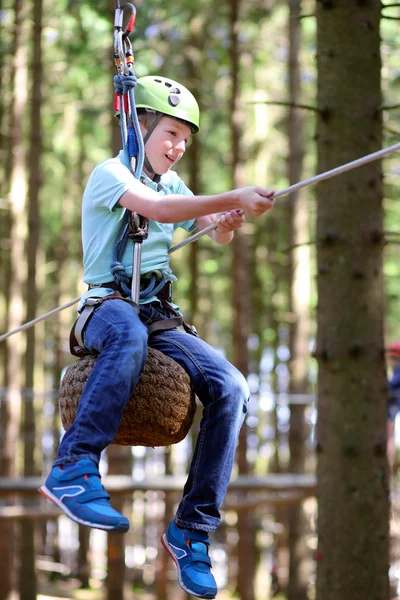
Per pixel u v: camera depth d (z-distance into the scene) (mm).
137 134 5504
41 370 32031
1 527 21516
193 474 5434
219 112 26344
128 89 5562
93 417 4945
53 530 38844
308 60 25703
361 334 8422
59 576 33094
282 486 16281
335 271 8508
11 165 21750
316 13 8797
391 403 11461
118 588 20359
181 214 5062
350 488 8359
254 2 23562
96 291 5453
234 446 5449
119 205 5297
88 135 29812
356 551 8328
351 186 8484
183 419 5395
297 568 21000
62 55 25688
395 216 25000
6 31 23344
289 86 21969
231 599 28844
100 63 22594
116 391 4984
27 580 22406
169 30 24203
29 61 26203
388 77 21109
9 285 21797
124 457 21000
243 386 5488
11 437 21266
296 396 20844
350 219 8484
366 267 8469
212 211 5043
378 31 8680
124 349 5062
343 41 8570
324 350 8516
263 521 34406
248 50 22875
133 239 5414
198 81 24281
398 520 20078
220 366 5480
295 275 21984
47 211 31219
